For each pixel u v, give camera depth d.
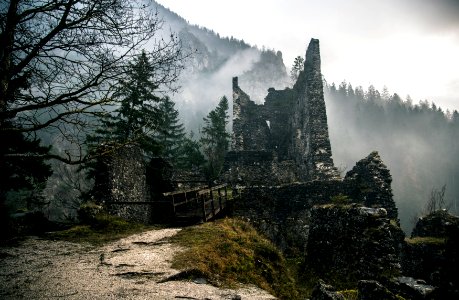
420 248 11.83
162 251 6.53
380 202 13.62
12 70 4.62
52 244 7.45
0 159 4.70
